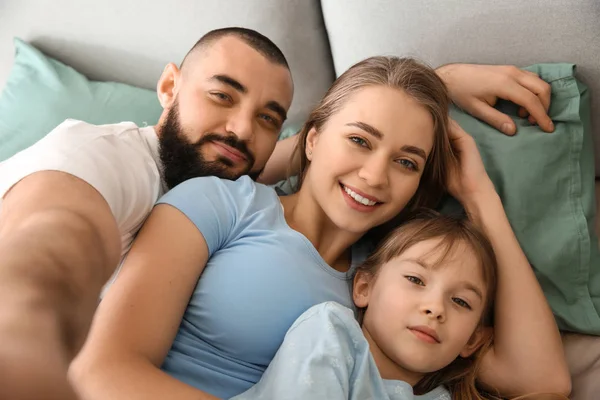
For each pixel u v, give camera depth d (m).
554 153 1.13
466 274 0.96
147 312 0.79
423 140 0.99
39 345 0.35
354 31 1.34
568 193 1.13
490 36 1.24
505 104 1.20
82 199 0.77
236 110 1.04
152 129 1.08
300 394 0.79
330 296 0.98
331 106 1.05
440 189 1.13
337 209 0.98
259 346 0.91
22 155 0.87
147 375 0.73
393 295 0.95
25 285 0.39
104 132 0.95
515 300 1.01
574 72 1.18
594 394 1.01
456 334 0.94
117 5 1.45
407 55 1.29
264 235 0.97
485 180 1.08
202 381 0.88
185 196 0.94
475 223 1.07
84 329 0.40
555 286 1.10
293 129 1.41
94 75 1.49
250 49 1.05
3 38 1.49
